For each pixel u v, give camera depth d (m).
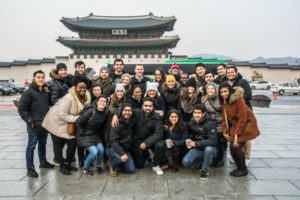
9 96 39.06
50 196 5.09
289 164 6.97
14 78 51.88
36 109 6.21
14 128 13.06
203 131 6.21
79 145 6.26
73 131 6.27
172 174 6.25
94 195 5.12
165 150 6.42
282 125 13.49
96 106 6.28
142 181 5.82
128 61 48.16
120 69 8.40
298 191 5.25
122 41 49.34
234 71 6.83
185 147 6.57
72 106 6.32
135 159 6.57
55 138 6.36
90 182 5.79
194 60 17.75
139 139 6.47
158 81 7.82
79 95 6.43
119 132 6.15
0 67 51.97
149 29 51.16
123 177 6.08
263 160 7.33
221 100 6.18
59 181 5.86
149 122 6.31
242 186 5.50
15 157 7.80
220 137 6.71
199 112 6.20
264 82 50.75
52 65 51.50
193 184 5.63
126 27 50.34
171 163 6.42
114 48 50.12
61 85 6.95
